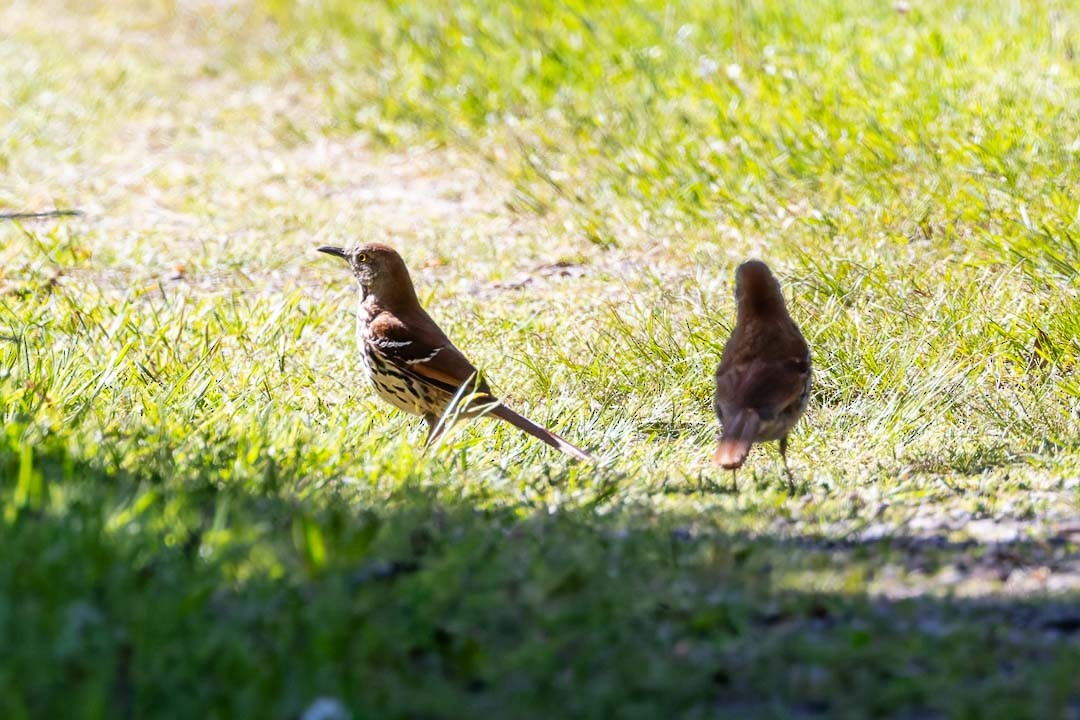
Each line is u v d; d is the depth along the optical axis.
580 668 6.41
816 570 7.91
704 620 6.95
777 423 9.91
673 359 12.72
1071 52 19.98
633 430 11.67
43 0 32.94
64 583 6.59
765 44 21.91
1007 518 9.10
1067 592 7.52
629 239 16.69
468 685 6.34
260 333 13.61
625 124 20.11
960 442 11.11
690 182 17.53
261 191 19.55
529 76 22.58
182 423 10.57
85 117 23.14
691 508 9.34
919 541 8.61
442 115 21.88
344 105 23.05
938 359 12.24
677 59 22.11
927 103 18.41
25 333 12.66
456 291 15.47
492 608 7.03
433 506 8.94
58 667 5.98
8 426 9.43
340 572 7.16
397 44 25.31
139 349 12.84
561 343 13.43
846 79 19.64
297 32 27.55
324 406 11.99
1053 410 11.51
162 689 5.94
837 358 12.37
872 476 10.37
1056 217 14.64
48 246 16.59
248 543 7.48
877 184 16.53
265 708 5.82
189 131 22.53
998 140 16.73
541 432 10.78
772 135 18.12
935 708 6.13
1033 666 6.52
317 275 16.20
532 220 17.95
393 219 18.22
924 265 14.29
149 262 16.41
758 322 10.23
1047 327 12.51
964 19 21.98
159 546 7.43
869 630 6.92
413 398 11.70
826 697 6.26
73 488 8.00
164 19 30.17
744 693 6.32
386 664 6.39
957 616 7.16
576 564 7.68
